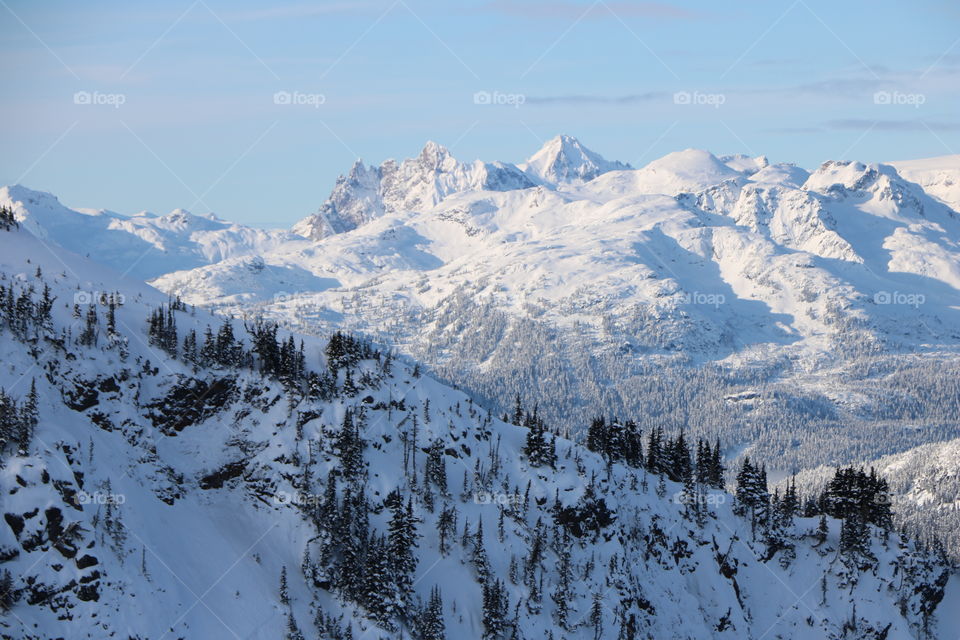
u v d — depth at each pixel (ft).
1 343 625.82
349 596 615.16
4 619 501.97
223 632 557.33
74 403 629.92
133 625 530.27
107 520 561.43
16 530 527.40
